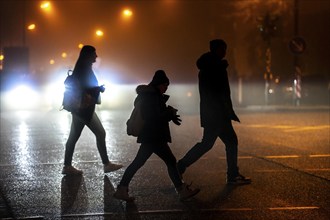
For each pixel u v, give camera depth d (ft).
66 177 50.42
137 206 39.65
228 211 38.06
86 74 50.16
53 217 36.88
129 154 65.05
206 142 46.09
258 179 48.73
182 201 40.96
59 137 84.48
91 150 68.64
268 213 37.47
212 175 50.83
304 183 46.91
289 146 71.77
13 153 66.03
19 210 38.73
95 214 37.55
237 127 101.60
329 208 38.68
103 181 48.60
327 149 68.69
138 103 40.70
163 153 40.78
